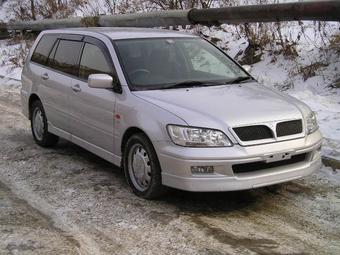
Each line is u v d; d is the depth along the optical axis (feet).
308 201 18.17
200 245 14.92
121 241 15.28
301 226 16.19
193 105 17.38
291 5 30.04
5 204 18.19
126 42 20.88
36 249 14.79
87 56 21.88
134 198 18.51
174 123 16.74
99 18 45.91
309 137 17.81
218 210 17.48
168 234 15.66
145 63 20.12
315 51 33.35
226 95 18.52
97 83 19.13
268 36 35.47
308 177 20.42
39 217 17.06
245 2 38.93
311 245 14.90
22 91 27.14
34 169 22.16
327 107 27.45
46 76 24.49
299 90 30.30
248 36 36.04
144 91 18.85
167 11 39.27
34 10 66.64
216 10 35.09
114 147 19.61
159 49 21.01
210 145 16.29
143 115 17.80
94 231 15.98
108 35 21.48
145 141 17.71
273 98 18.70
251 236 15.51
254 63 35.14
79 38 22.90
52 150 25.05
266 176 16.72
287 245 14.89
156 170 17.51
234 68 21.85
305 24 35.99
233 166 16.39
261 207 17.74
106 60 20.45
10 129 29.68
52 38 25.48
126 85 19.11
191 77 20.24
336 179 20.06
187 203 18.06
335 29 33.58
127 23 42.83
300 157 17.74
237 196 18.74
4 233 15.80
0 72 52.85
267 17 31.81
